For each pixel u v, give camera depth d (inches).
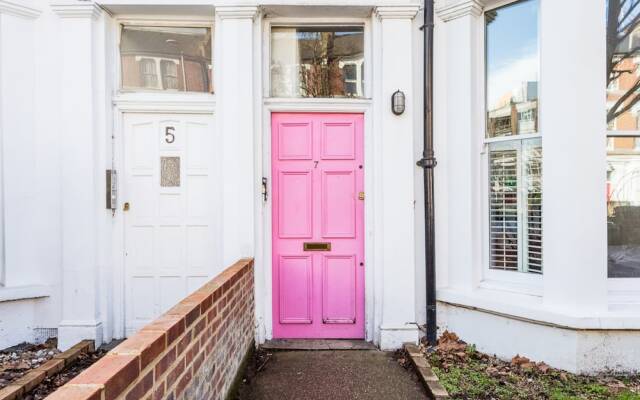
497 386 118.0
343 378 126.0
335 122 157.9
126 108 154.7
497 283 147.9
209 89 159.9
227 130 148.9
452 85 152.6
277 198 157.6
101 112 150.0
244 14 147.1
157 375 64.0
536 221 141.3
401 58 148.3
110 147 153.4
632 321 122.3
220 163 154.3
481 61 151.5
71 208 146.3
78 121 146.6
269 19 155.8
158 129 156.9
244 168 148.2
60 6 144.3
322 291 158.1
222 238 152.4
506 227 148.6
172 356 70.2
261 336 150.5
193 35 160.6
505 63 149.1
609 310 126.6
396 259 148.1
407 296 148.0
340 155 157.6
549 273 130.7
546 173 132.0
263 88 155.8
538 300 134.9
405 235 148.2
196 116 157.8
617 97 135.1
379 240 150.5
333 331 158.1
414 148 152.9
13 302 147.6
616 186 134.8
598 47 125.6
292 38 160.9
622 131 134.3
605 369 124.5
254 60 150.6
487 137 152.6
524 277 143.0
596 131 125.9
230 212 148.5
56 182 151.4
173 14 154.3
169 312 77.5
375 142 151.3
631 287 133.5
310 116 157.6
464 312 148.6
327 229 157.9
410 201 148.3
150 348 61.4
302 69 160.7
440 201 154.6
